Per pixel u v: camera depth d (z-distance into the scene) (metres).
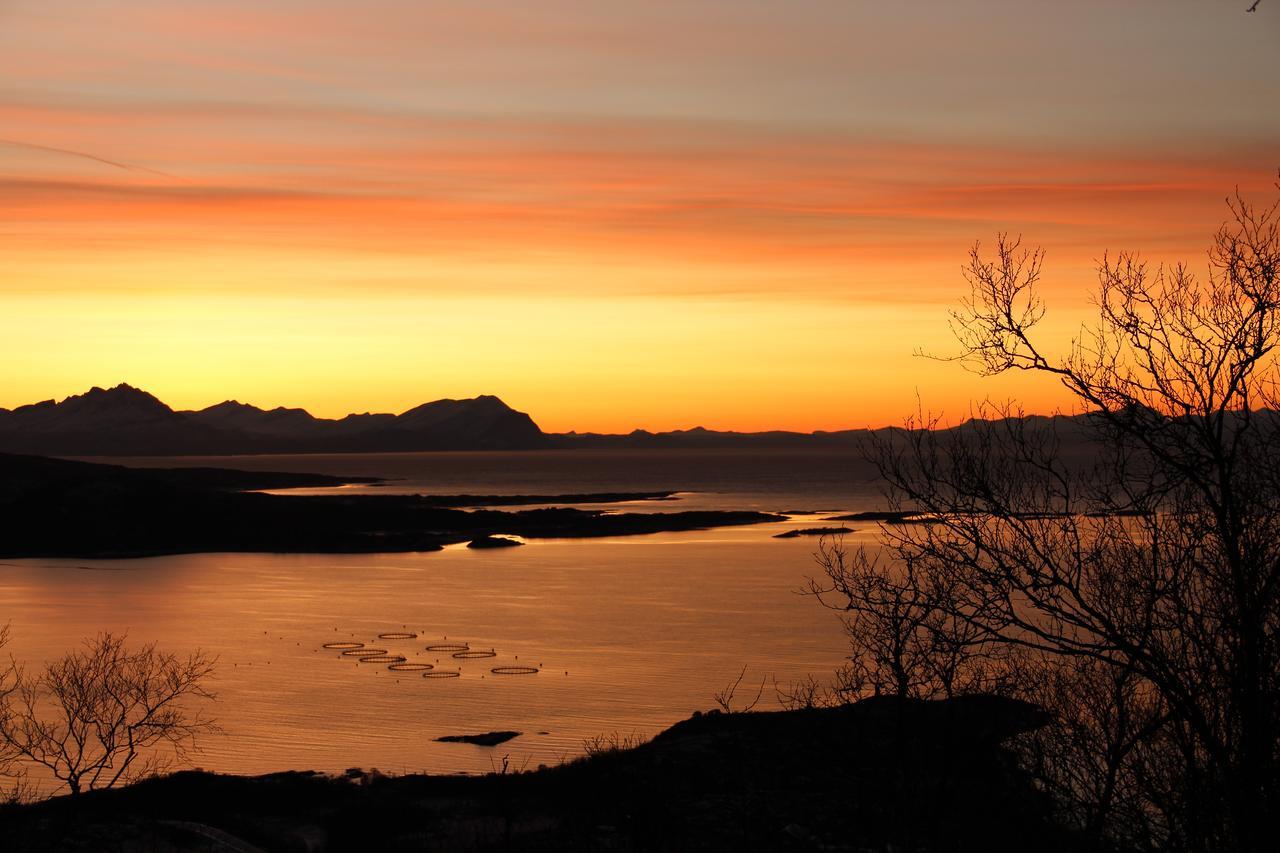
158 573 135.50
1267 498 7.70
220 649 81.81
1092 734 8.70
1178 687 7.55
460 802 24.16
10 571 138.50
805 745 20.36
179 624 94.25
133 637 86.25
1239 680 7.49
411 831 21.75
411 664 76.38
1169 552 8.08
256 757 48.16
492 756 48.34
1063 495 8.22
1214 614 7.74
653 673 69.88
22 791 29.88
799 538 173.00
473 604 106.50
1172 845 7.93
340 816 22.70
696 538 176.38
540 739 52.62
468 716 59.00
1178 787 8.08
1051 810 9.20
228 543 166.62
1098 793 8.38
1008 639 8.33
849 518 198.88
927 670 9.46
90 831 21.34
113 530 164.50
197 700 62.16
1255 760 7.39
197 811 24.05
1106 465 8.10
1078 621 8.02
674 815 18.22
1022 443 8.35
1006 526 8.36
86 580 128.25
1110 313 8.00
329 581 127.00
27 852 19.45
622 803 19.94
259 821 23.58
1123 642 7.69
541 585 120.62
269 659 78.00
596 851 17.73
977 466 8.43
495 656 79.06
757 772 20.30
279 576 132.50
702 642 81.00
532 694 65.19
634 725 55.62
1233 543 7.48
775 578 121.88
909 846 10.39
